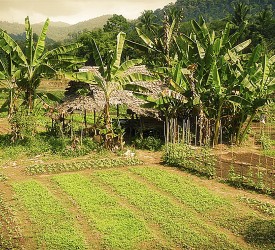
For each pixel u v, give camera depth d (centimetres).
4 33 2592
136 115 3038
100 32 8412
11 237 1468
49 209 1698
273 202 1803
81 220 1612
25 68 2753
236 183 2011
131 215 1638
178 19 3269
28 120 2764
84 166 2327
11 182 2075
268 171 2155
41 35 2716
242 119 2767
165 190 1934
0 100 5291
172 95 2756
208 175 2136
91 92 2978
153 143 2741
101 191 1912
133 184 2003
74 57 2842
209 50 2616
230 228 1538
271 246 1393
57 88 7625
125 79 2634
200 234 1486
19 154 2573
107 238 1450
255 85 2569
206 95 2680
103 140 2691
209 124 2730
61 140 2727
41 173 2238
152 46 3188
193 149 2495
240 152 2630
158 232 1512
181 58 2961
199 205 1744
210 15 19262
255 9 16812
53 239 1441
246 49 6775
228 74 2647
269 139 2884
